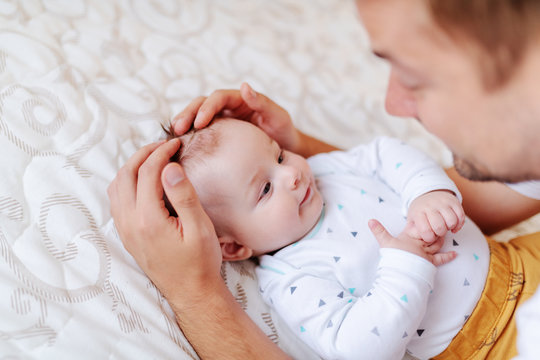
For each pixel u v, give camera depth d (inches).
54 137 35.4
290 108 51.3
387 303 31.6
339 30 61.4
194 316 31.1
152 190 30.4
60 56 40.5
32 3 43.1
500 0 17.9
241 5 58.8
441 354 34.2
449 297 33.9
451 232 36.0
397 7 20.1
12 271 28.6
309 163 44.3
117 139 38.1
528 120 20.7
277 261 37.1
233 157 36.2
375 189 40.3
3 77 36.7
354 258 35.5
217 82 49.3
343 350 31.7
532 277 34.3
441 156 52.2
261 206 36.5
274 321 35.7
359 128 53.0
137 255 31.3
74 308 29.0
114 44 45.4
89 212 33.4
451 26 19.2
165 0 52.2
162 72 46.8
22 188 32.1
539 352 19.5
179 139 36.3
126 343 29.1
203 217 30.2
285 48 57.3
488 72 19.8
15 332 26.8
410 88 23.4
